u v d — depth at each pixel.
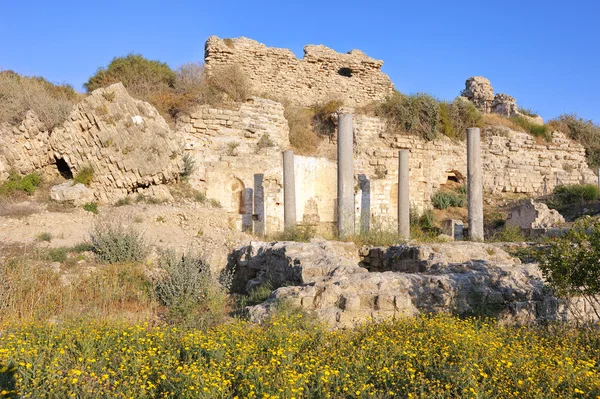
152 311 10.22
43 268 11.53
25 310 9.36
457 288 9.07
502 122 35.41
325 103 32.06
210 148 24.08
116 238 13.30
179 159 21.36
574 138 38.12
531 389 5.52
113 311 9.62
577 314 9.02
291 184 20.59
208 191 22.86
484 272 9.66
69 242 14.52
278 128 26.67
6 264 11.12
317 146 29.33
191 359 6.34
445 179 31.36
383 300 8.42
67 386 5.55
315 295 8.65
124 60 28.27
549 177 33.59
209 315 9.25
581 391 5.35
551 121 38.38
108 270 11.80
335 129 29.94
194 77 27.20
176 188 21.58
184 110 24.50
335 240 16.23
